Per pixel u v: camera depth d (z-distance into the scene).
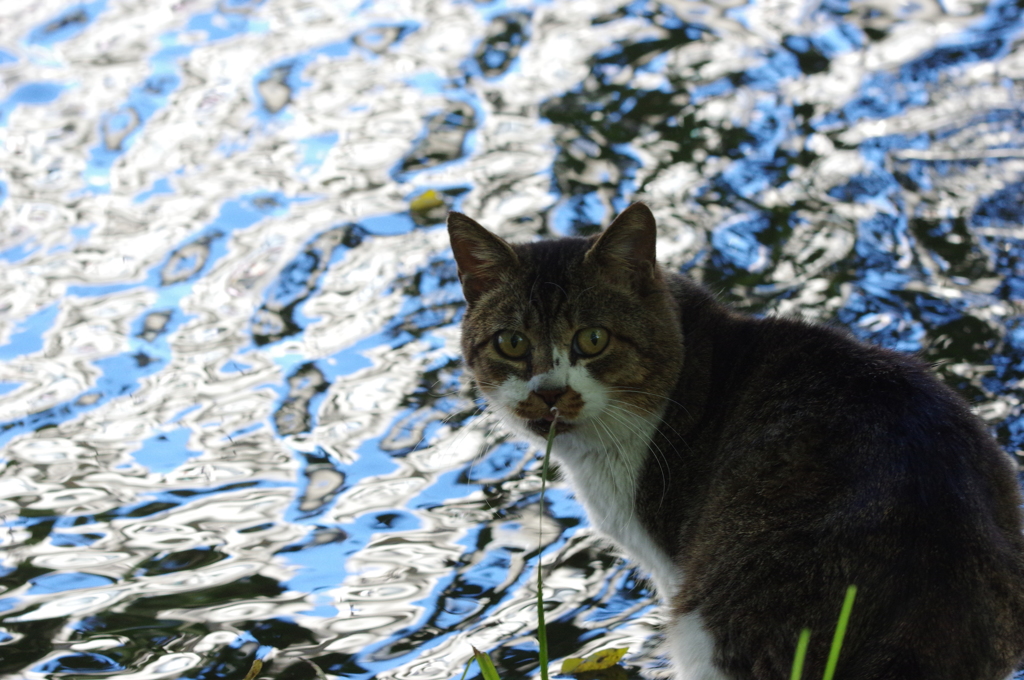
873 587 3.63
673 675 4.52
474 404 6.45
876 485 3.79
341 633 4.84
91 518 5.65
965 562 3.64
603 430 4.68
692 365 4.72
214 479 5.94
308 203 8.56
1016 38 10.20
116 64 10.84
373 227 8.20
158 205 8.64
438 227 8.14
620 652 4.60
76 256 8.05
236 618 4.95
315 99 10.08
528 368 4.70
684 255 7.53
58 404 6.57
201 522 5.61
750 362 4.61
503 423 5.03
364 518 5.63
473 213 8.18
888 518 3.70
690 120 9.31
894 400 4.09
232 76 10.53
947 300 6.96
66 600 5.08
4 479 5.95
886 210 7.96
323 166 9.05
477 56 10.67
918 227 7.75
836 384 4.24
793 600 3.75
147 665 4.67
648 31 10.87
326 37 11.21
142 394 6.64
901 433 3.94
